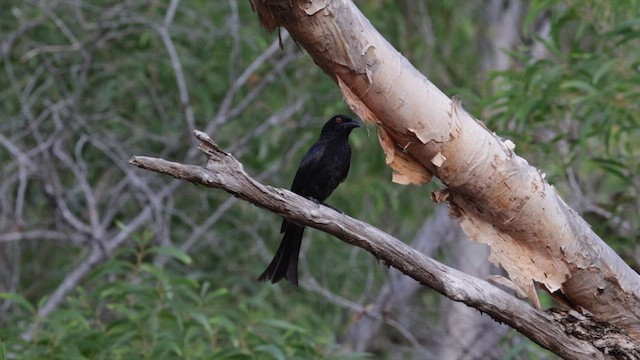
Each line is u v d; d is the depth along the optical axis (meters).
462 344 13.29
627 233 12.73
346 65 6.20
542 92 11.23
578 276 6.79
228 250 14.66
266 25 6.15
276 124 14.06
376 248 6.31
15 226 13.51
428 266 6.39
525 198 6.58
